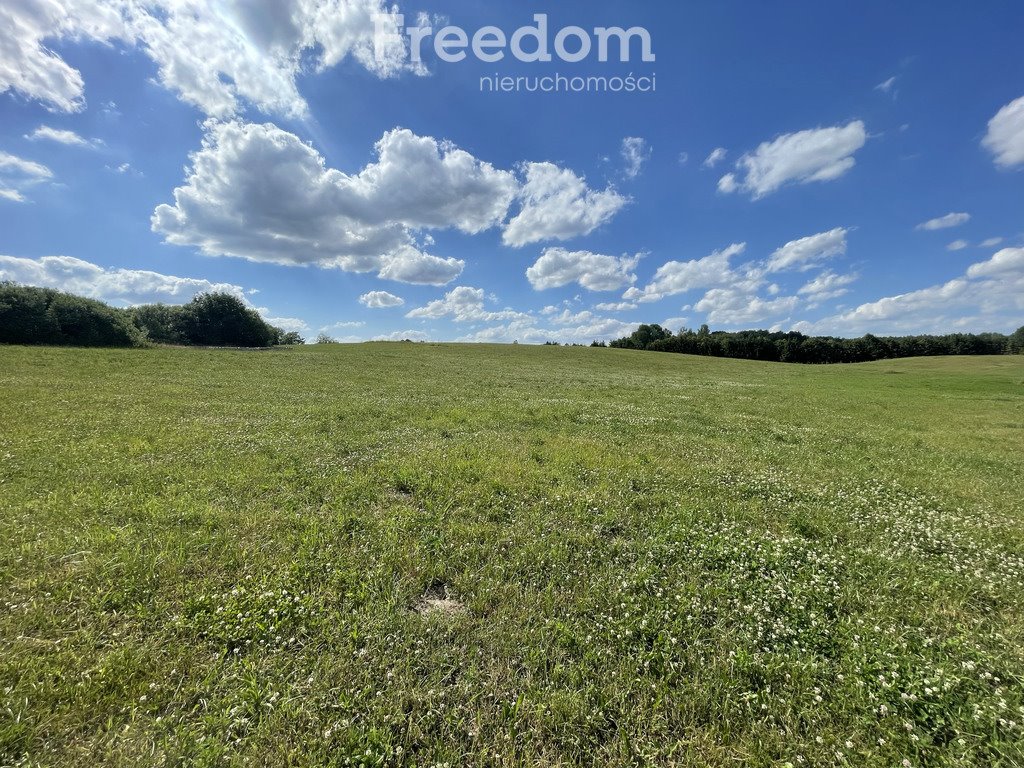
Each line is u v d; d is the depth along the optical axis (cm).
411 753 329
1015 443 1620
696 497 882
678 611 505
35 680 368
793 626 483
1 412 1338
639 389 3188
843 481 1048
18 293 4341
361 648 427
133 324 5291
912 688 396
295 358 4456
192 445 1087
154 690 366
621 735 350
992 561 664
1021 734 354
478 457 1085
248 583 521
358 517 713
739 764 334
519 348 8100
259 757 319
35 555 550
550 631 461
